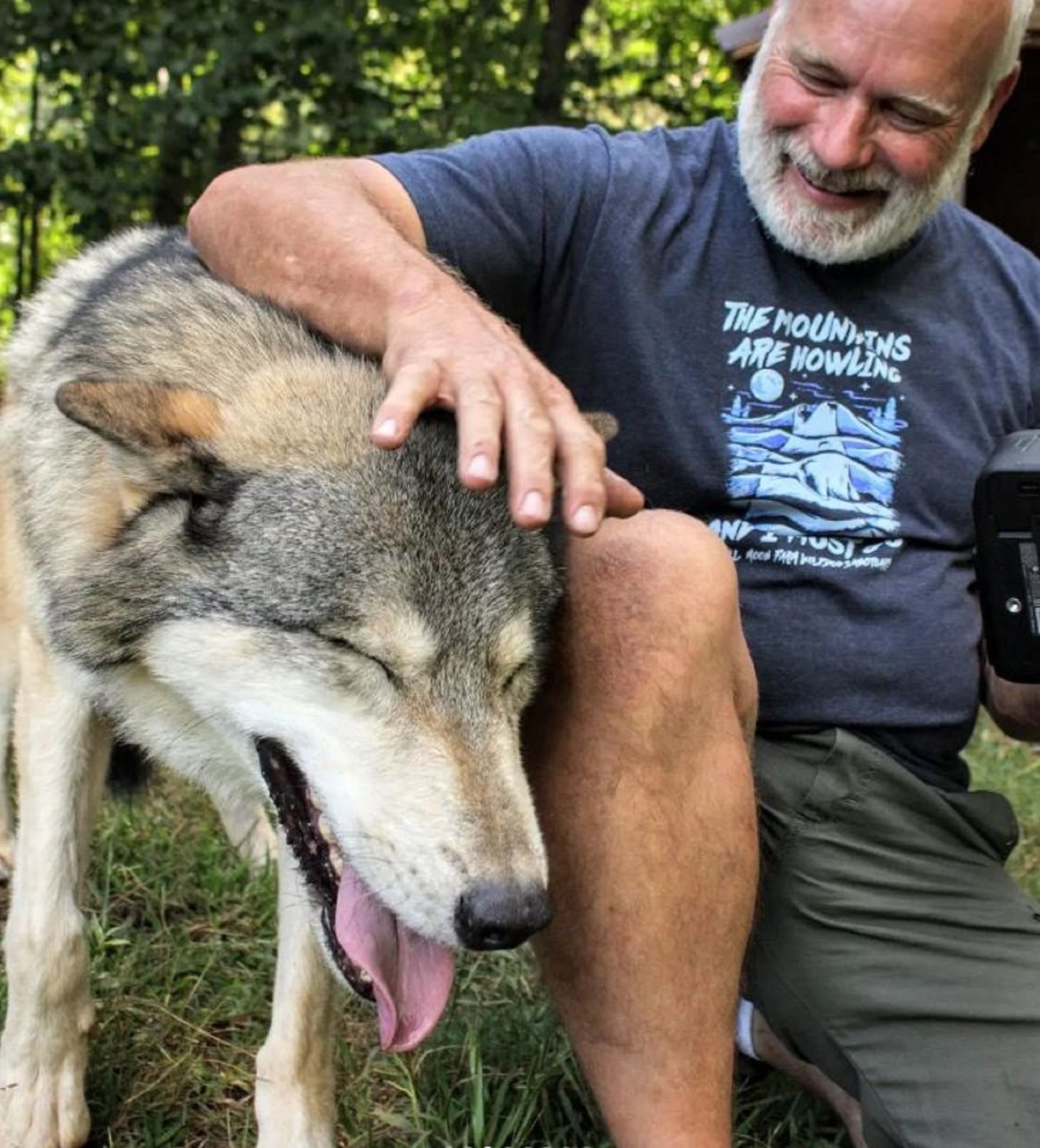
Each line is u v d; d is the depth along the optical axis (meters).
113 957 1.60
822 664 1.38
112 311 1.37
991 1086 1.27
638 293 1.41
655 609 1.14
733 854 1.14
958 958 1.32
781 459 1.41
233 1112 1.39
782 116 1.40
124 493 1.27
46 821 1.34
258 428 1.24
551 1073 1.43
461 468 1.00
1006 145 3.23
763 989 1.38
